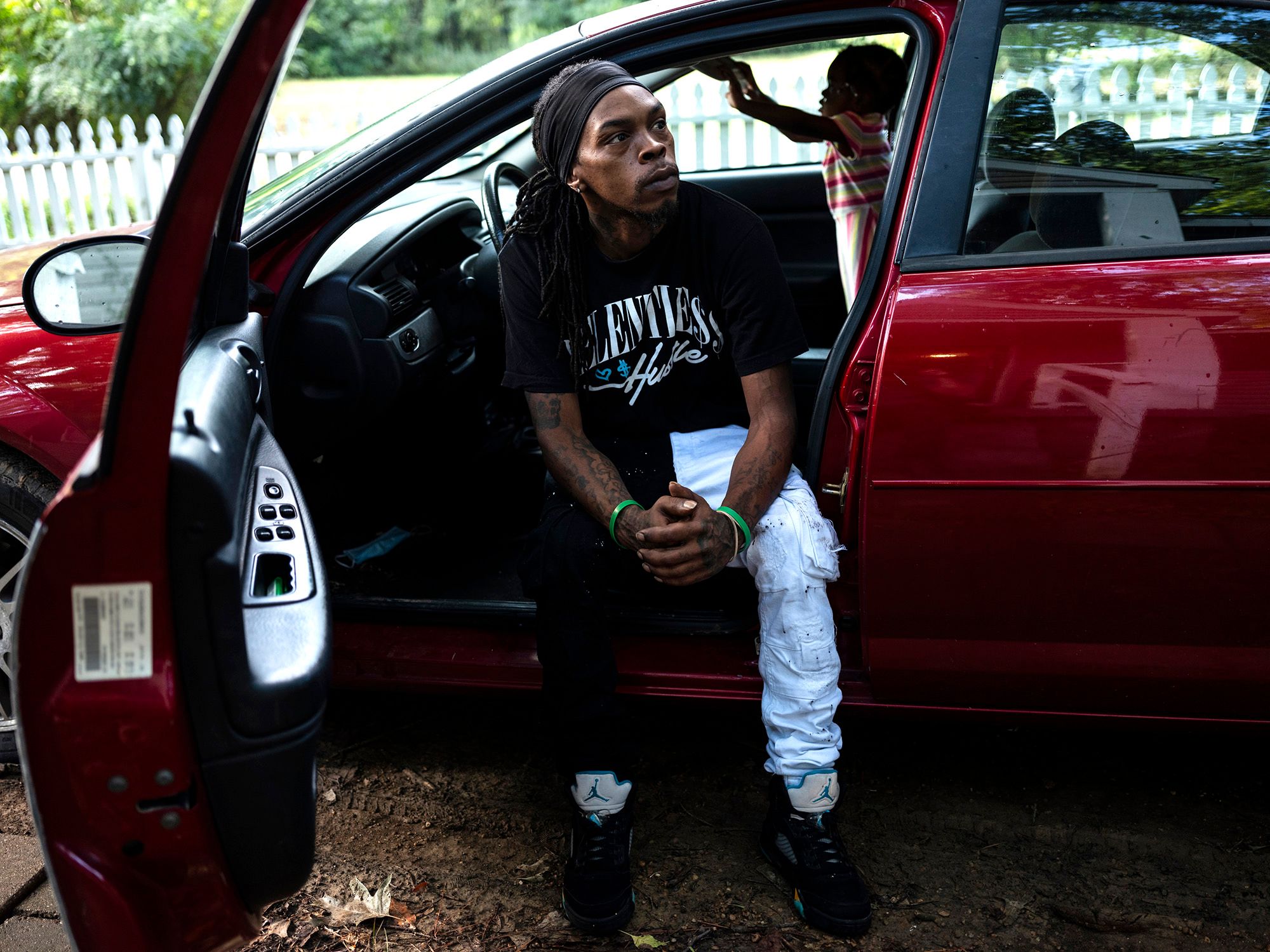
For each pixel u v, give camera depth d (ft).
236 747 4.05
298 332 7.36
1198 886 6.32
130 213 26.45
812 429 6.31
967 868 6.54
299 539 4.92
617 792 6.10
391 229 7.89
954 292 5.79
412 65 72.79
